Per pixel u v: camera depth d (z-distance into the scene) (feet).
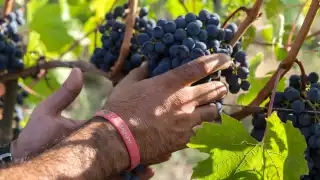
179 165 8.85
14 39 3.51
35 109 2.75
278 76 2.71
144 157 2.51
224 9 4.70
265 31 3.85
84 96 9.57
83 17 4.49
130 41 3.07
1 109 3.81
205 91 2.62
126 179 2.61
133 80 2.75
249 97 3.31
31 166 2.27
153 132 2.51
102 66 3.24
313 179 2.73
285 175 2.45
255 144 2.48
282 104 2.80
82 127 2.47
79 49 4.45
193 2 4.10
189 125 2.60
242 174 2.48
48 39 4.17
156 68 2.70
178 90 2.56
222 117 2.48
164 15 6.10
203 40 2.69
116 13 3.33
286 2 3.33
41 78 4.03
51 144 2.55
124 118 2.48
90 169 2.34
